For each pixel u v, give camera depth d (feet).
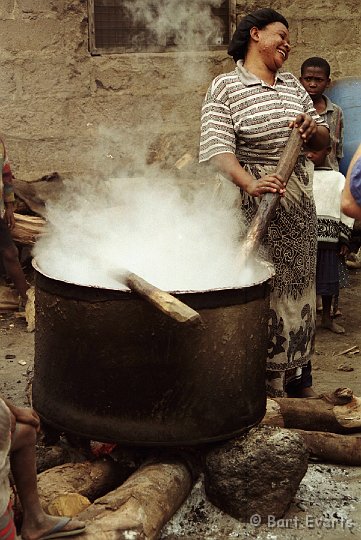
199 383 10.56
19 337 18.58
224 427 10.82
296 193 13.28
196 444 10.72
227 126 13.10
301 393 14.62
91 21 22.58
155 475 10.73
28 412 9.53
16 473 9.45
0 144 18.69
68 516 10.18
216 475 10.94
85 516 9.92
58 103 22.79
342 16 24.43
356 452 12.51
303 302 13.66
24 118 22.63
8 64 22.25
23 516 9.71
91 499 11.04
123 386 10.54
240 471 10.81
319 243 18.25
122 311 10.28
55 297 10.72
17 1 22.03
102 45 22.91
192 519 11.07
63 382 10.89
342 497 11.78
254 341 10.96
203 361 10.51
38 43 22.36
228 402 10.79
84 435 10.85
